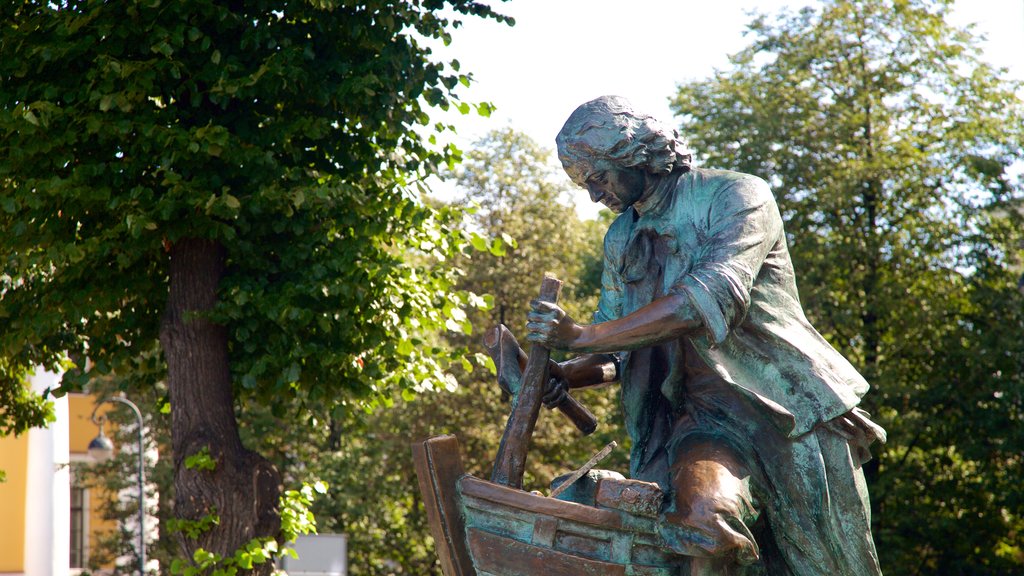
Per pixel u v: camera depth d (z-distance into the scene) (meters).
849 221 23.25
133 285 9.80
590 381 3.62
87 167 8.95
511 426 3.26
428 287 10.48
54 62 9.30
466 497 3.11
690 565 2.99
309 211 9.73
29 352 11.46
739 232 3.19
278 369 9.79
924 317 22.56
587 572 2.99
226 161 9.26
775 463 3.24
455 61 10.05
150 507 22.73
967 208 23.39
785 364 3.25
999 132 23.52
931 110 23.83
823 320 22.08
